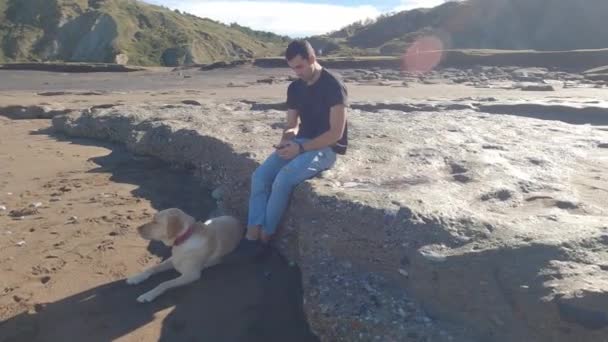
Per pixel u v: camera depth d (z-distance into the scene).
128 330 4.46
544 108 13.24
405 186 5.55
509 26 89.19
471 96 18.31
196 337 4.41
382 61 43.31
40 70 46.00
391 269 4.54
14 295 4.86
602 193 5.85
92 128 11.93
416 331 3.98
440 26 94.94
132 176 8.61
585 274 3.83
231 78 35.81
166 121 10.55
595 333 3.55
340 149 6.10
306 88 5.79
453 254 4.24
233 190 6.94
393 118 10.53
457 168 6.44
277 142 8.04
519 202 5.30
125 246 5.91
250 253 5.74
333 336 4.30
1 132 12.84
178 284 5.08
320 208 5.15
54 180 8.38
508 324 3.84
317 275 4.75
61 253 5.70
